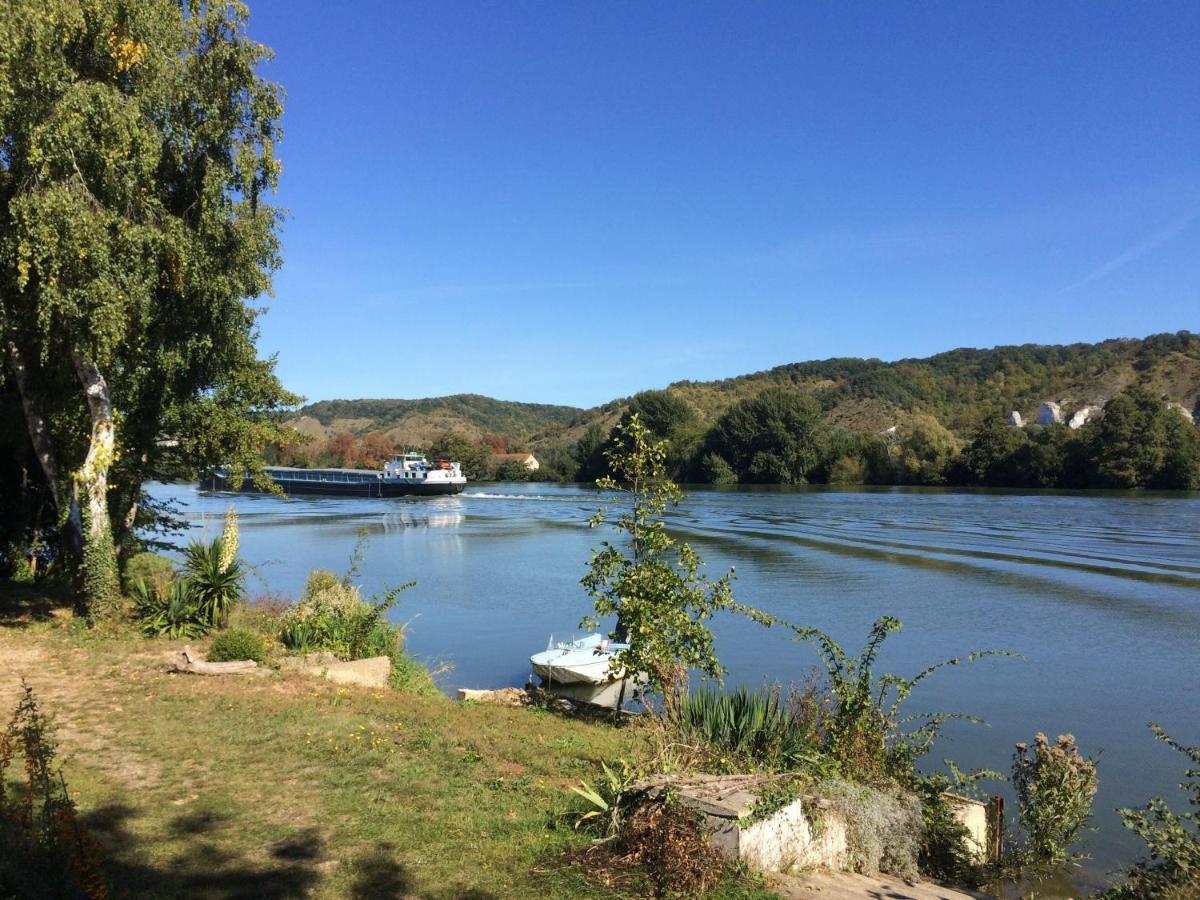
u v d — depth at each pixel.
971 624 23.05
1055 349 174.62
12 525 19.73
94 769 7.46
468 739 9.30
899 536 43.84
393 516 62.38
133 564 20.45
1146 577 30.27
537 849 6.11
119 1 13.61
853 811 7.14
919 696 16.56
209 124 15.62
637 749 9.36
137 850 5.73
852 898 5.92
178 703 9.95
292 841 6.11
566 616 24.84
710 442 111.19
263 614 15.80
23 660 12.08
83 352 13.87
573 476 130.75
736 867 5.82
